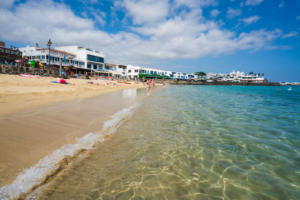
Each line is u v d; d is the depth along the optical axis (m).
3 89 9.76
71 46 49.75
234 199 2.43
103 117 6.27
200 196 2.46
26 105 6.32
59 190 2.32
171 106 10.57
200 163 3.44
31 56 38.56
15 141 3.22
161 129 5.55
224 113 9.06
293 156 3.92
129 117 6.95
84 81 26.08
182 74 101.38
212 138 4.96
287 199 2.47
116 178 2.76
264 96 24.45
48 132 4.01
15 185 2.16
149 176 2.88
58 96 9.85
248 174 3.11
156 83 70.44
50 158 2.97
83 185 2.50
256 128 6.26
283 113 9.81
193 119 7.24
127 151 3.77
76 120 5.36
